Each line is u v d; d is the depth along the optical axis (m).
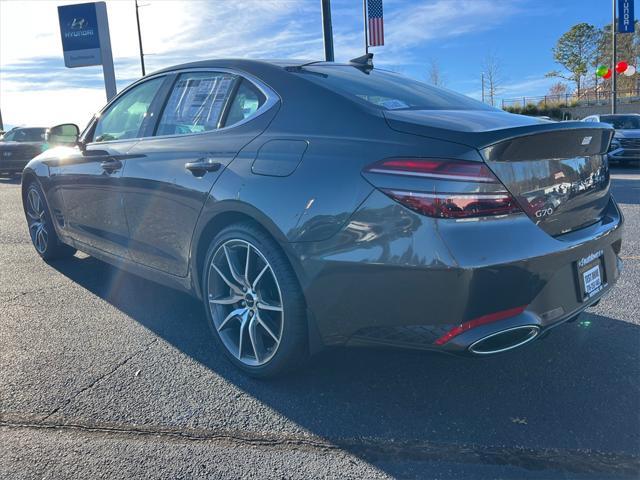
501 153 2.23
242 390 2.83
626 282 4.37
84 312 3.94
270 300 2.82
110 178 3.77
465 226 2.18
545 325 2.38
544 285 2.33
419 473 2.17
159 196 3.32
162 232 3.38
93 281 4.67
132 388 2.85
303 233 2.50
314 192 2.49
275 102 2.93
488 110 3.05
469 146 2.20
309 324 2.59
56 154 4.62
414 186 2.22
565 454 2.28
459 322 2.21
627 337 3.37
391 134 2.41
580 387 2.81
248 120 3.01
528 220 2.31
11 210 9.01
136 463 2.25
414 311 2.27
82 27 22.56
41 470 2.20
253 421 2.54
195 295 3.29
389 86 3.12
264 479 2.15
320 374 2.99
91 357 3.21
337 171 2.45
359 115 2.58
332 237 2.41
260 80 3.07
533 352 3.21
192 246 3.15
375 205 2.30
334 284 2.44
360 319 2.41
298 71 3.05
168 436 2.43
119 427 2.49
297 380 2.93
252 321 2.88
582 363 3.06
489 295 2.20
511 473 2.17
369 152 2.40
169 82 3.67
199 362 3.15
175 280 3.41
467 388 2.83
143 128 3.71
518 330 2.29
